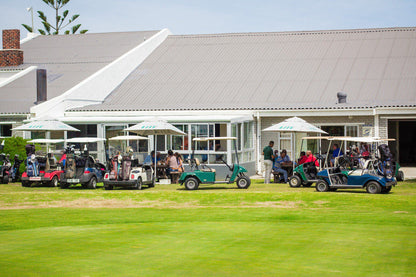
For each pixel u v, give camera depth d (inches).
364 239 427.2
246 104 1153.4
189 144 1022.4
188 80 1304.1
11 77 1380.4
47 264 357.1
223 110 1120.8
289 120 885.2
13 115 1181.7
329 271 335.0
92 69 1375.5
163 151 1039.0
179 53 1464.1
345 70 1240.2
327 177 754.2
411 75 1176.2
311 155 847.7
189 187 813.2
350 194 714.2
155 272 336.5
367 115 1053.2
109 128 1083.9
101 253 386.9
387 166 733.9
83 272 337.4
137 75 1373.0
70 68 1407.5
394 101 1077.8
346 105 1069.8
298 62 1309.1
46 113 1159.6
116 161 824.3
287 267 344.8
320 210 591.5
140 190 818.8
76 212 598.9
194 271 338.0
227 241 425.1
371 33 1391.5
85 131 1101.1
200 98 1211.9
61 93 1250.0
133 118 1074.1
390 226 486.3
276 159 951.0
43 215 577.9
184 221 529.3
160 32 1557.6
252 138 1128.2
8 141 1022.4
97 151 1084.5
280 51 1378.0
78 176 850.1
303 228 480.4
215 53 1425.9
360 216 543.8
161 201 687.1
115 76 1332.4
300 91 1186.6
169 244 415.5
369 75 1203.2
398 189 775.1
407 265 347.9
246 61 1354.6
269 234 452.8
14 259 371.2
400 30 1380.4
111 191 807.7
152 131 950.4
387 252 382.6
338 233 453.7
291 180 834.8
